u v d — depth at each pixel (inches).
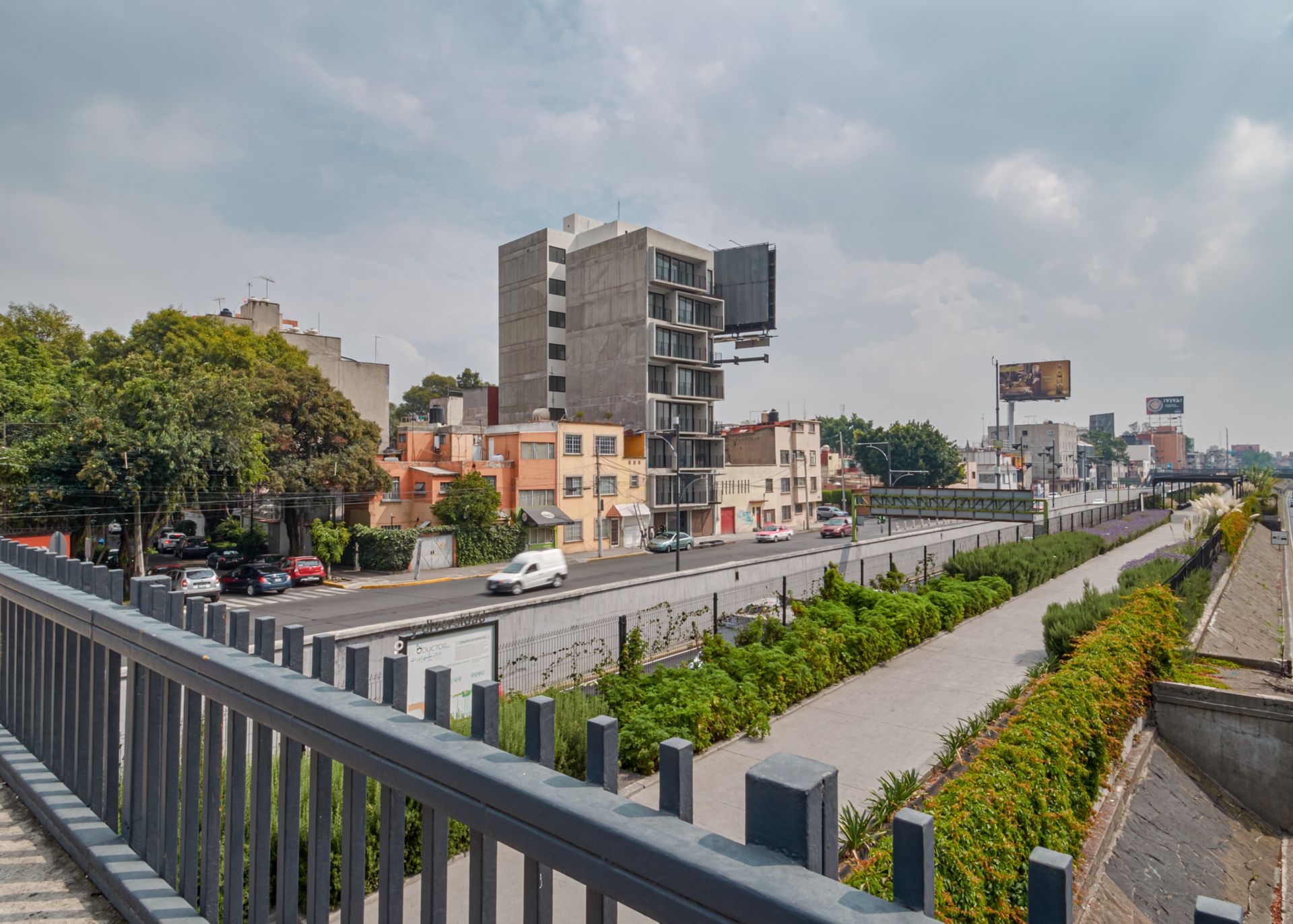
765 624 647.8
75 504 1094.4
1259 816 478.0
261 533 1598.2
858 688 562.9
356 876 72.7
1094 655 465.4
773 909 39.8
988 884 242.4
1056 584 1059.9
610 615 658.2
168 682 102.3
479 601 1117.7
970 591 842.2
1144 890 333.7
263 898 83.4
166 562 1541.6
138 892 98.9
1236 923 34.3
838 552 975.0
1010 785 287.3
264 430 1344.7
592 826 50.1
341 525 1497.3
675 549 1830.7
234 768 88.1
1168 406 7706.7
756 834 45.4
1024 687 498.0
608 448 1886.1
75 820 120.0
